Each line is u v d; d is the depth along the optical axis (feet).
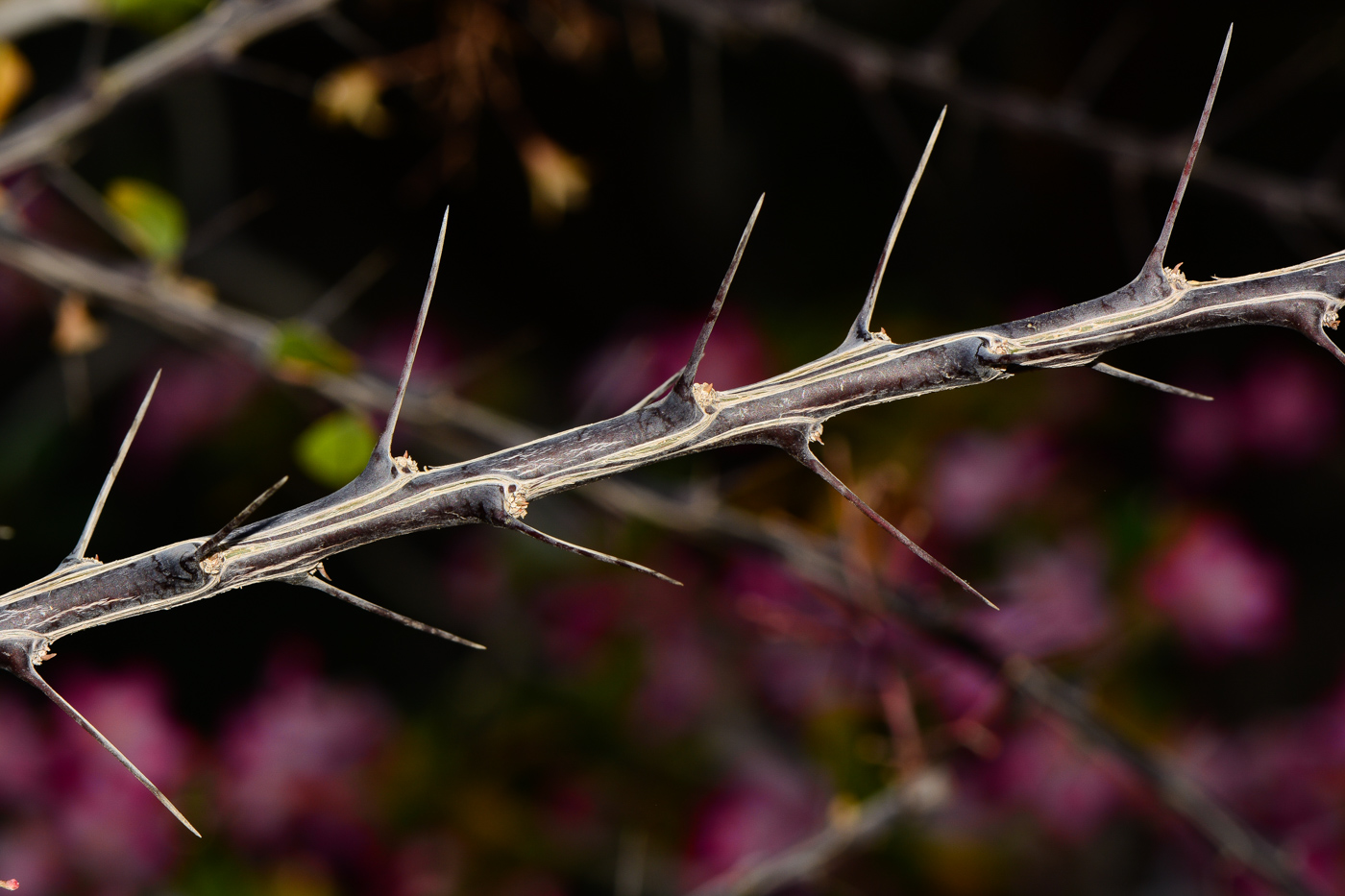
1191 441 6.71
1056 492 5.79
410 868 5.44
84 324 3.72
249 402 7.02
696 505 3.84
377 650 7.52
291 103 7.84
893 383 2.32
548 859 5.51
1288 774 5.27
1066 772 4.91
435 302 8.43
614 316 8.54
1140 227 7.59
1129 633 4.99
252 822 5.31
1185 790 3.46
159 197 3.64
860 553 3.95
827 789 5.24
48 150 3.54
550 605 5.81
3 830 4.97
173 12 3.59
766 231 8.30
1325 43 7.02
